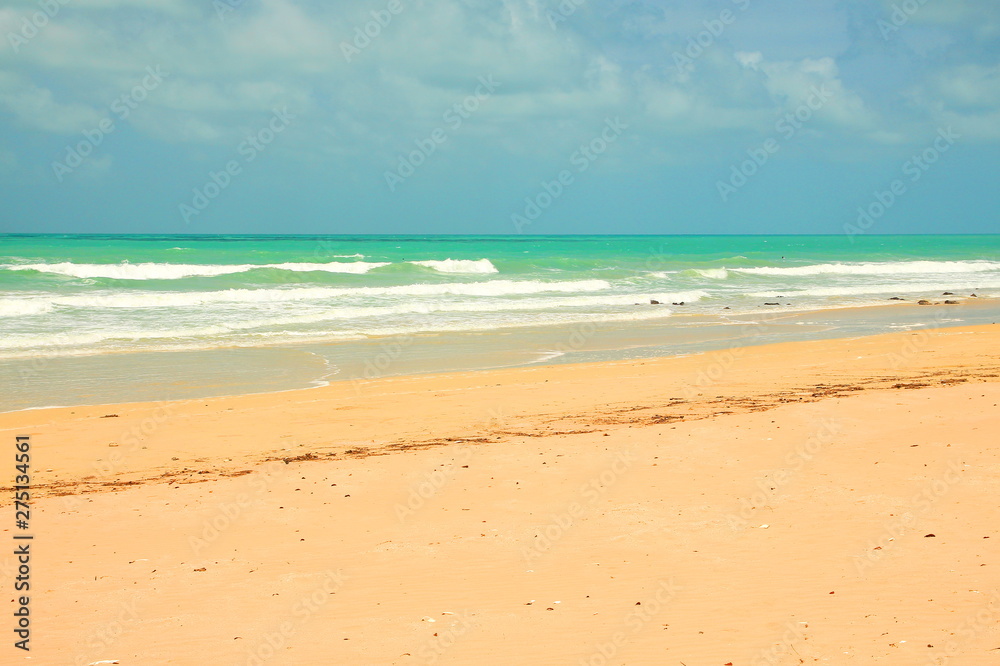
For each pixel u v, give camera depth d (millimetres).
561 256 60875
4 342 20969
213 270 39188
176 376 17500
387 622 5656
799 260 61188
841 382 15531
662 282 42562
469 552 7082
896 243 113438
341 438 12094
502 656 5031
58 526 8156
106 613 5957
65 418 13531
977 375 15719
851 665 4625
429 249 73375
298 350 21156
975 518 7176
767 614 5480
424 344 22391
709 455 9992
